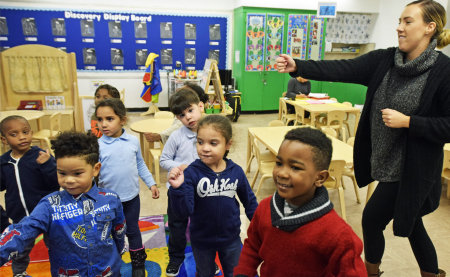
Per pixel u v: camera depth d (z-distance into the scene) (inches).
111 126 73.1
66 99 201.3
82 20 262.4
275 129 143.0
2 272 78.1
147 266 83.4
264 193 132.4
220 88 167.9
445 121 49.4
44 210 48.0
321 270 35.3
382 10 306.0
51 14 255.1
